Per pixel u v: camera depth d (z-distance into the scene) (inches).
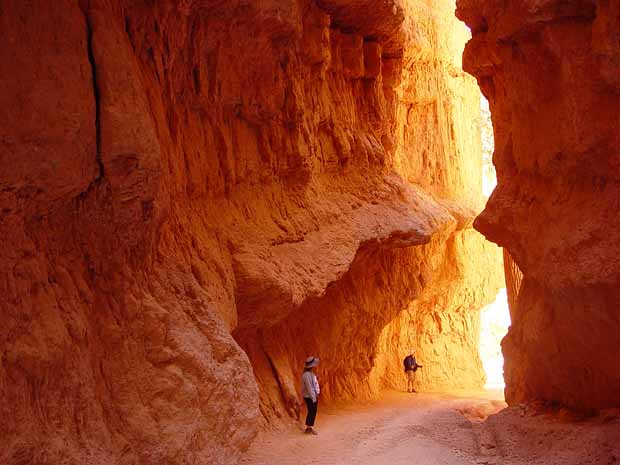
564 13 344.8
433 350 719.1
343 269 415.2
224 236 330.3
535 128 406.9
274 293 343.3
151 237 242.1
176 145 297.4
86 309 208.8
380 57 545.0
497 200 447.8
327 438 374.9
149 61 273.4
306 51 424.2
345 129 498.3
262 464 315.3
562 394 409.4
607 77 319.0
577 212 357.7
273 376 407.5
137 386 220.1
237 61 342.3
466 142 738.2
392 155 579.5
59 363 187.3
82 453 187.8
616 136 328.5
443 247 647.8
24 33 179.6
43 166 183.6
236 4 317.1
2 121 170.4
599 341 353.1
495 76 459.2
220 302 299.4
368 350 562.9
